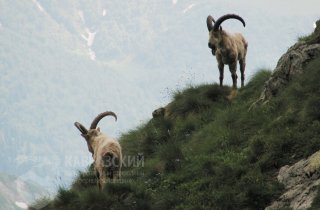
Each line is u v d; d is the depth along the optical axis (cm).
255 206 1299
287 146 1405
